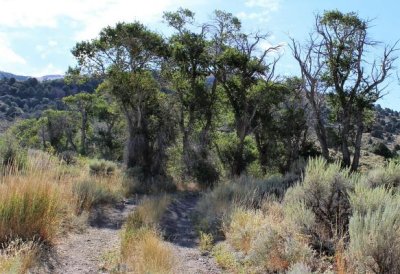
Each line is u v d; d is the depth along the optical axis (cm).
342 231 667
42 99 10319
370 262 493
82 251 687
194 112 2883
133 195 1717
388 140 7938
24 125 5669
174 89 2848
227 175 2873
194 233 989
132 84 2467
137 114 2533
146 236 763
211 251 793
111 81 2520
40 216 680
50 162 946
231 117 3509
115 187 1620
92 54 2583
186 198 1878
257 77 3122
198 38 2891
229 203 1138
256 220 830
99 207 1209
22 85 11000
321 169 782
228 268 678
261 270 615
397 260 488
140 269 583
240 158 2978
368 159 4972
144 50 2611
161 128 2545
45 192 711
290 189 909
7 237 629
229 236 859
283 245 623
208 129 2936
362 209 638
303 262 563
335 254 582
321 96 3369
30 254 562
